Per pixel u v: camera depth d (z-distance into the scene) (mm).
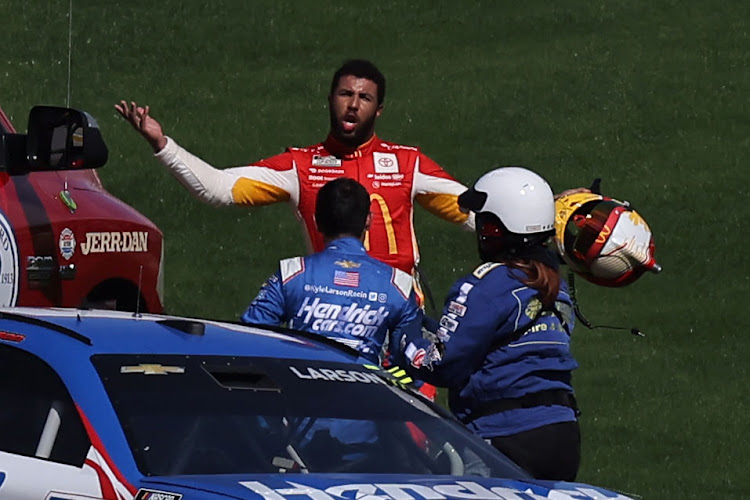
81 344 15391
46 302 24406
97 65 71750
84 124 22766
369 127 24734
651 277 53188
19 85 68812
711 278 53062
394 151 25078
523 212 19359
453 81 71188
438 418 16156
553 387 19281
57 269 24641
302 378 15859
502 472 15438
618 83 70562
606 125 66688
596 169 62688
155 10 77562
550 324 19344
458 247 54531
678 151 64062
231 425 14609
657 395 43188
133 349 15500
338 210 21156
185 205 57094
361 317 20906
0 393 15539
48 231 24406
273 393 15352
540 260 19406
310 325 20875
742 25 76688
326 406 15422
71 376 14883
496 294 19062
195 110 67625
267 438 14617
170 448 14086
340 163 24734
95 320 16578
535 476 19156
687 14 78000
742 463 37812
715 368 45656
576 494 14539
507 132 66062
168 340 15953
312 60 73812
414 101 69125
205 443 14273
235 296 50094
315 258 21047
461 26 77312
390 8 79250
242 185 24047
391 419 15625
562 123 66875
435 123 66875
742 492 35594
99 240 25859
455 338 19094
